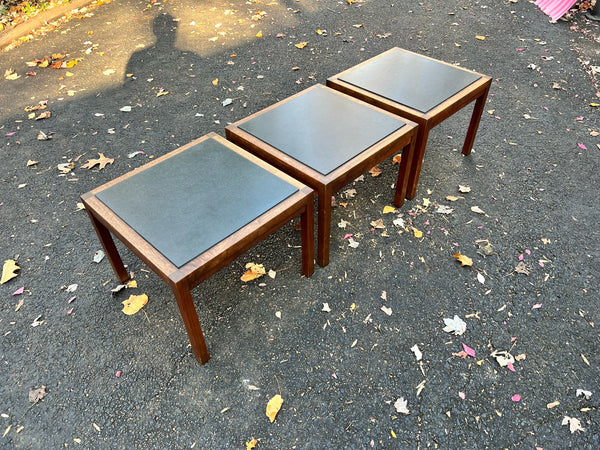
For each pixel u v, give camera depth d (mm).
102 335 1894
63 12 4691
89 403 1670
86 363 1796
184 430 1587
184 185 1761
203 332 1890
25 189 2656
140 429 1594
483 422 1574
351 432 1561
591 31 4168
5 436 1583
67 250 2275
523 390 1659
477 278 2074
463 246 2229
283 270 2141
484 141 2928
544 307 1940
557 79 3516
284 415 1614
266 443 1543
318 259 2127
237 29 4414
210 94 3492
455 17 4523
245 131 2057
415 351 1786
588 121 3072
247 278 2088
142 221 1598
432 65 2543
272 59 3926
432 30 4305
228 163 1875
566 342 1809
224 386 1707
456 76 2418
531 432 1544
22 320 1956
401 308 1958
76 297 2047
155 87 3590
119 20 4613
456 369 1731
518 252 2189
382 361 1767
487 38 4133
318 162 1845
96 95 3512
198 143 2008
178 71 3787
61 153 2936
